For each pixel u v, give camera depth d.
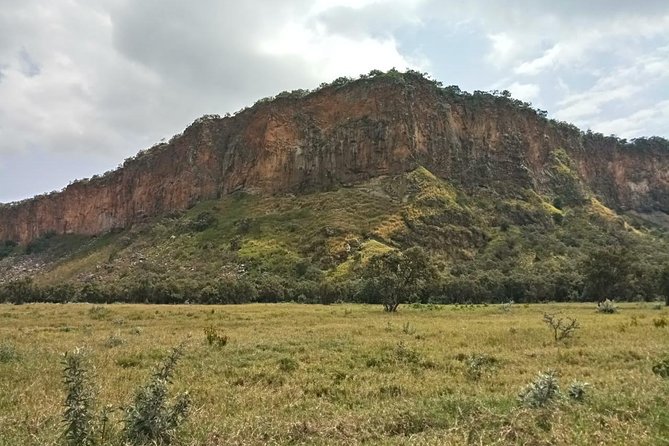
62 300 87.44
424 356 15.91
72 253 177.38
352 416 8.81
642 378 11.55
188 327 28.19
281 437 7.76
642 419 8.23
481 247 110.25
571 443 7.20
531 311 43.47
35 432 7.91
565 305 57.28
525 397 9.61
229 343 19.56
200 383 12.20
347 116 153.38
